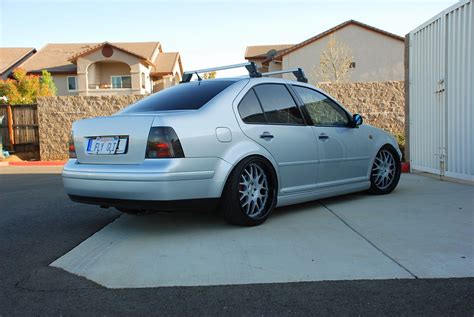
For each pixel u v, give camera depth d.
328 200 5.88
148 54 40.47
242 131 4.50
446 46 6.90
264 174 4.69
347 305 2.73
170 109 4.51
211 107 4.39
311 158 5.18
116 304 2.80
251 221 4.49
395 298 2.81
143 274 3.28
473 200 5.60
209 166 4.18
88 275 3.29
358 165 5.83
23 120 14.62
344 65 30.30
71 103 13.66
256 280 3.12
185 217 5.03
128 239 4.20
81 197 4.39
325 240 4.01
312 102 5.49
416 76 8.09
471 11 6.14
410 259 3.47
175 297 2.89
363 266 3.34
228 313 2.66
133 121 4.15
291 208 5.41
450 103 6.83
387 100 12.08
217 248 3.83
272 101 4.98
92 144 4.37
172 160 3.97
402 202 5.62
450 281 3.04
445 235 4.09
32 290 3.04
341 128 5.68
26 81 30.92
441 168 7.14
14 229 4.74
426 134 7.70
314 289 2.96
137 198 3.99
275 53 37.66
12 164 13.34
